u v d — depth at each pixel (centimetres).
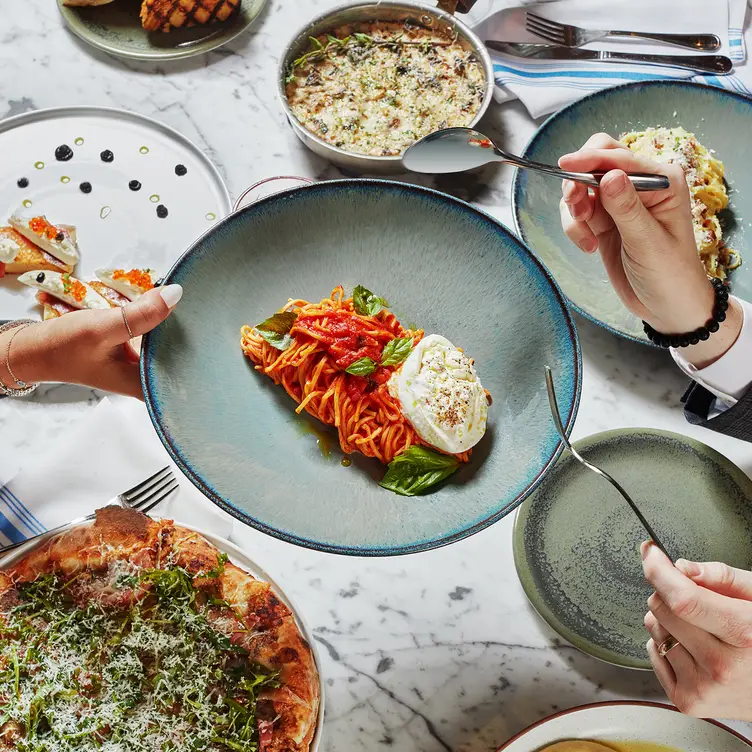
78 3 199
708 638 113
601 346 170
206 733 111
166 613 118
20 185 182
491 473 128
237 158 189
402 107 186
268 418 134
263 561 148
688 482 146
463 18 206
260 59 202
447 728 139
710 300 135
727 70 195
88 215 180
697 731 125
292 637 119
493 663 144
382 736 138
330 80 189
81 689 113
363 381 135
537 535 141
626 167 126
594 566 141
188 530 127
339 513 124
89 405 158
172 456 118
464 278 142
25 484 142
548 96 188
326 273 143
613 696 142
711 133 180
